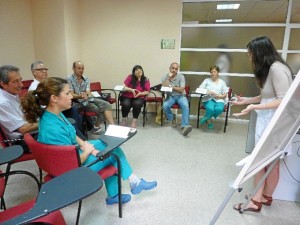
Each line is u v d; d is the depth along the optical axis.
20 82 2.14
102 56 5.23
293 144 1.93
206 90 4.00
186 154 3.09
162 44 4.91
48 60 4.79
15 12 4.25
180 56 4.95
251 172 1.08
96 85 4.60
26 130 2.01
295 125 1.25
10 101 2.07
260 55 1.65
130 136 1.77
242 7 4.62
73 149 1.40
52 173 1.53
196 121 4.69
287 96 0.90
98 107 3.76
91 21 5.09
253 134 2.97
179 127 4.26
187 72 4.99
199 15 4.72
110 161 1.84
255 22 4.51
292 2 4.24
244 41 4.61
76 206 2.02
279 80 1.56
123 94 4.21
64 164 1.45
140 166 2.74
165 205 2.04
